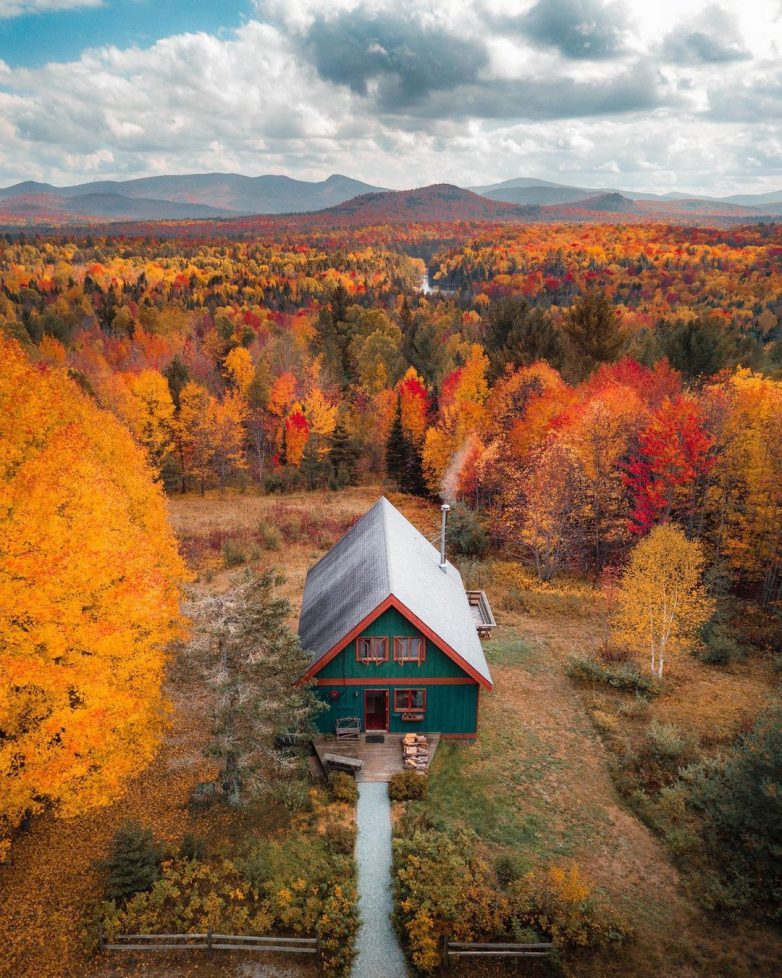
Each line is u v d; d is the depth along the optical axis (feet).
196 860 58.95
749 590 136.46
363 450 244.63
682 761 76.33
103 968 50.14
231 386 318.86
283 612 65.46
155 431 200.64
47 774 54.19
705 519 143.64
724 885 59.26
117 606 63.26
